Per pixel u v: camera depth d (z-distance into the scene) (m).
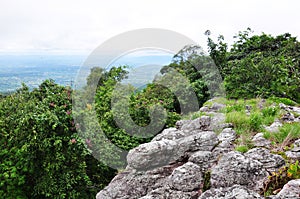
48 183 5.76
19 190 5.86
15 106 6.43
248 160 3.12
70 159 5.96
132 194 3.70
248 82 8.99
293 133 3.95
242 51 12.05
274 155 3.26
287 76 8.78
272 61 9.21
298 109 5.95
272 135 4.06
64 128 5.95
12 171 5.68
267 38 11.99
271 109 5.34
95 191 6.15
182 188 3.24
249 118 4.86
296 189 2.55
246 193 2.54
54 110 6.06
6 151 5.87
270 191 2.81
